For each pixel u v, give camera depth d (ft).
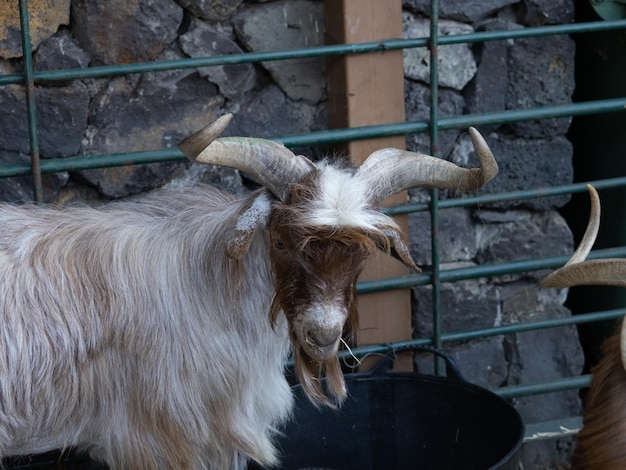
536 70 15.05
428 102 14.69
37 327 10.20
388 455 13.19
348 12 13.37
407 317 14.35
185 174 14.10
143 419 10.57
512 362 15.56
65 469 12.87
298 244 9.24
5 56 13.03
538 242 15.49
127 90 13.64
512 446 11.35
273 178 9.67
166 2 13.55
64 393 10.35
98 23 13.34
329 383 10.86
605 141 16.42
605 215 16.57
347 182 9.55
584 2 16.02
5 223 10.84
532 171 15.30
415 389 12.94
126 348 10.43
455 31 14.75
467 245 15.20
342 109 13.80
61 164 12.06
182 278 10.59
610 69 16.01
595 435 9.52
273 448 11.65
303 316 9.48
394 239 9.92
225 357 10.61
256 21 13.98
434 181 9.99
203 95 13.98
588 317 14.51
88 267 10.51
